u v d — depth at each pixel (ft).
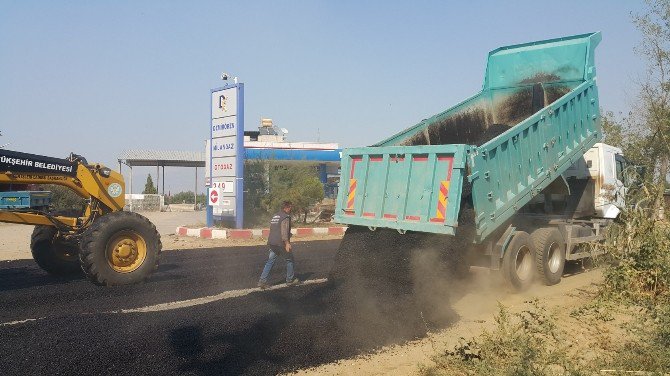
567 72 39.27
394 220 29.48
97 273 31.17
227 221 64.85
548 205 39.34
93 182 33.88
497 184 29.91
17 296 29.01
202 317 22.97
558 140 35.47
